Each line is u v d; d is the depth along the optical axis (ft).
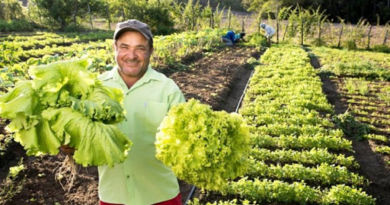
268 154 23.80
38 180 20.18
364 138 28.35
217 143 8.54
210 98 35.40
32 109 8.30
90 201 18.58
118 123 9.68
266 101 35.88
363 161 24.70
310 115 30.78
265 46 81.05
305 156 23.48
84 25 113.80
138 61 9.96
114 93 9.37
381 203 19.80
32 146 8.30
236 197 19.42
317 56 68.03
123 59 9.93
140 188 10.75
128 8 98.84
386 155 25.43
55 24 105.50
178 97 10.39
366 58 68.49
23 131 8.48
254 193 19.03
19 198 18.45
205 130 8.59
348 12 146.30
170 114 9.06
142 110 10.19
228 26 105.19
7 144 22.86
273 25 115.85
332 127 29.94
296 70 48.60
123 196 10.69
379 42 94.38
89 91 8.89
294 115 31.32
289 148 25.79
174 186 11.36
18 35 86.17
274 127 28.32
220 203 18.07
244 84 45.03
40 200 18.53
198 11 102.78
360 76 50.67
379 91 43.55
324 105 34.40
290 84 41.60
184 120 8.84
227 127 8.89
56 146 8.24
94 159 8.24
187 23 102.94
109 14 108.58
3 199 18.16
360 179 21.26
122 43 9.80
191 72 48.37
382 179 22.07
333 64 55.36
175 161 8.70
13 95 8.55
